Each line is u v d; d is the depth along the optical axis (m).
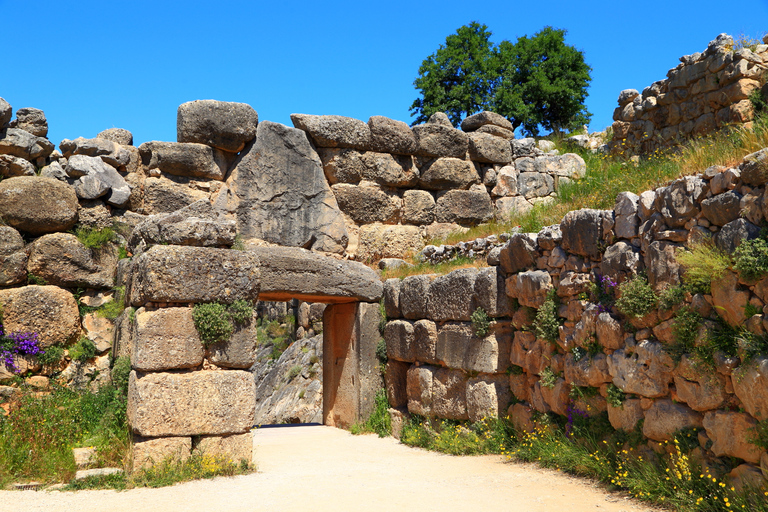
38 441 7.77
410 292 10.41
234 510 5.95
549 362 7.73
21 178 10.10
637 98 13.59
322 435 10.94
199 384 7.65
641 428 6.23
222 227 8.16
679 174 7.07
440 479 7.12
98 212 10.66
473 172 13.85
